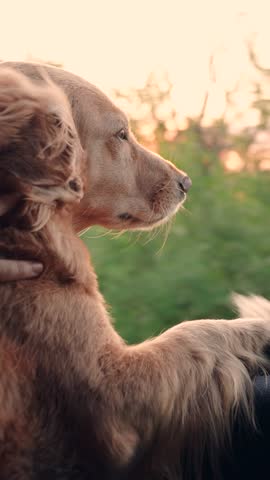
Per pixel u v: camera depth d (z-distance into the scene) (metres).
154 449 1.31
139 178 1.50
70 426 1.28
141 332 2.18
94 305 1.31
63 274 1.30
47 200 1.27
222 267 2.29
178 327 1.38
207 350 1.34
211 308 2.21
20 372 1.27
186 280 2.24
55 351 1.27
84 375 1.27
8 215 1.28
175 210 1.54
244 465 1.29
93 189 1.44
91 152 1.43
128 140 1.48
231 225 2.38
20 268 1.27
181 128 2.63
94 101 1.44
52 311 1.28
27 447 1.27
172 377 1.31
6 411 1.26
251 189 2.52
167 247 2.33
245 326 1.39
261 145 2.66
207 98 2.66
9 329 1.27
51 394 1.27
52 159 1.26
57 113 1.28
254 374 1.36
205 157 2.56
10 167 1.24
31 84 1.32
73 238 1.34
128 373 1.29
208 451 1.31
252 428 1.28
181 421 1.31
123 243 2.33
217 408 1.32
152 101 2.59
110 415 1.27
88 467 1.29
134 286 2.25
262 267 2.28
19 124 1.25
